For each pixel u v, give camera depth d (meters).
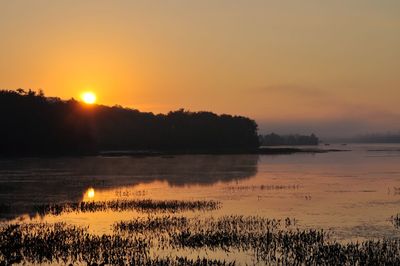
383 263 24.50
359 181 69.56
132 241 29.44
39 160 115.94
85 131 155.00
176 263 24.25
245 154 168.75
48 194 53.34
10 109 143.50
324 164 111.94
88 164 102.75
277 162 120.00
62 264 25.20
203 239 29.91
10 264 24.83
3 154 132.12
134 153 159.00
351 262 24.83
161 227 33.88
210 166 101.31
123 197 51.44
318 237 30.17
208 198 50.62
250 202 47.47
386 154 178.62
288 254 26.67
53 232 31.97
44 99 157.88
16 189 57.59
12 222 36.72
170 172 84.25
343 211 41.75
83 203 45.56
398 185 63.81
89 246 28.16
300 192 56.03
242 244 28.83
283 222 36.16
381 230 33.38
